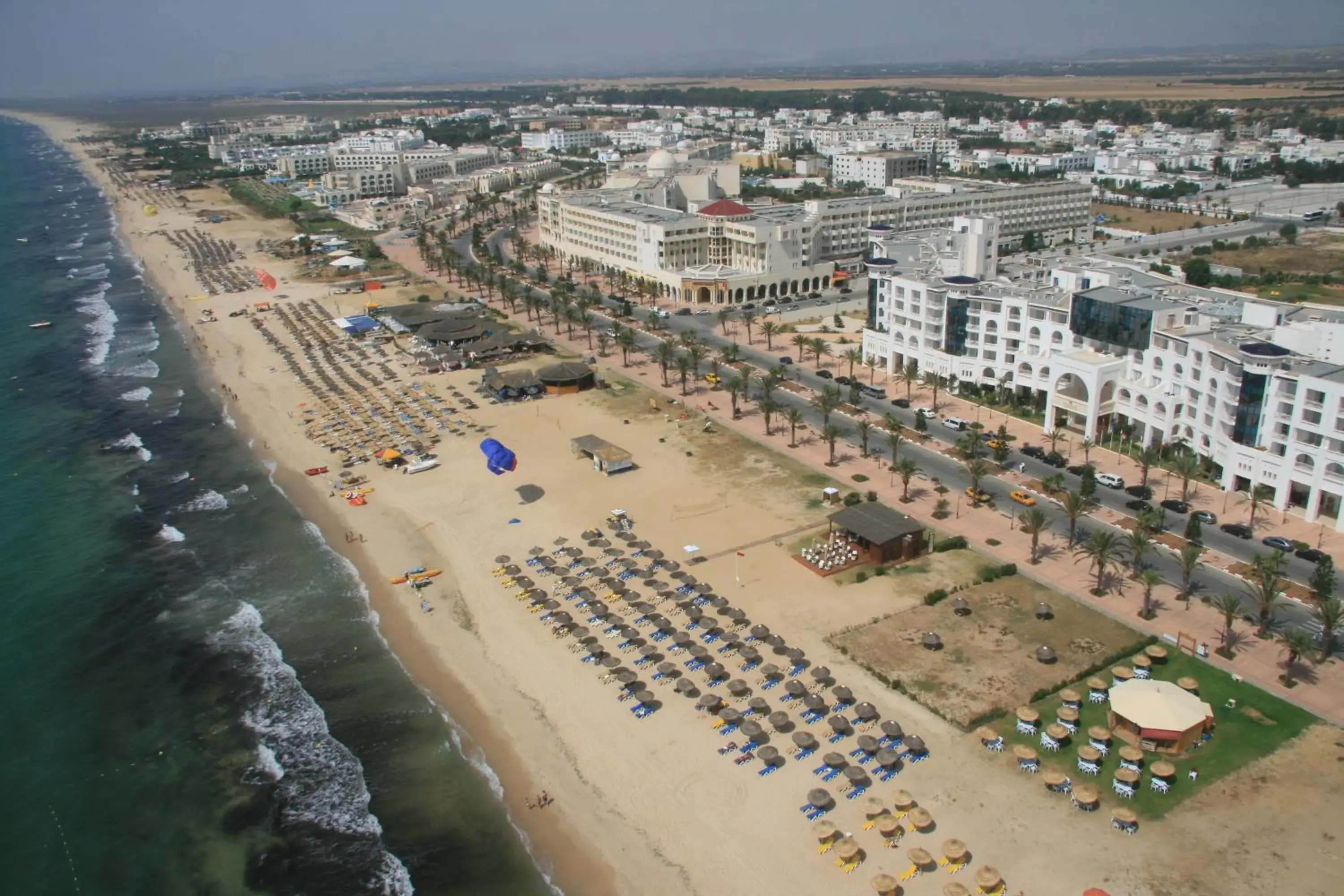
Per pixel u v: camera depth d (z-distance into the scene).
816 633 126.56
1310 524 151.00
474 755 108.25
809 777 101.19
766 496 169.25
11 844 98.62
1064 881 86.44
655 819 97.06
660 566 145.25
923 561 144.75
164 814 101.69
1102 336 189.25
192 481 185.75
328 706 117.88
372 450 197.25
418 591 142.75
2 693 122.31
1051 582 136.50
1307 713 107.25
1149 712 102.69
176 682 123.69
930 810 95.44
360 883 91.94
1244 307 184.00
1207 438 169.50
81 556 156.50
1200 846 89.62
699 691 115.69
